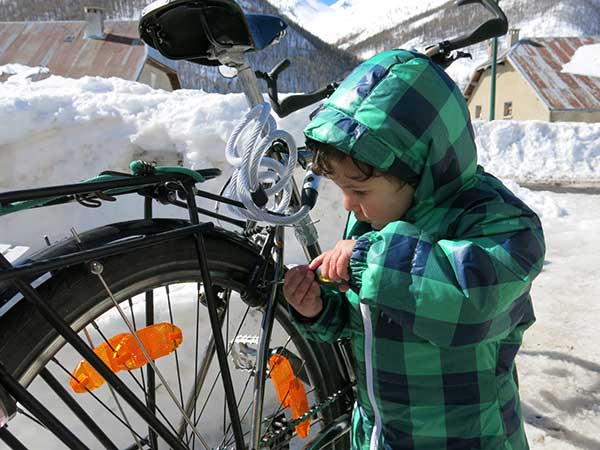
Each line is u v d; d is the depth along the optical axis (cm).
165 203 109
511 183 624
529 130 1088
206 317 181
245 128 107
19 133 246
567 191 778
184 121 263
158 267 109
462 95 103
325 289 119
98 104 261
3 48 2067
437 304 90
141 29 106
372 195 101
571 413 198
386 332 105
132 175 99
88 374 110
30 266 79
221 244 121
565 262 372
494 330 97
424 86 96
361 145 93
